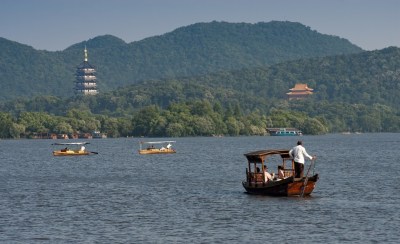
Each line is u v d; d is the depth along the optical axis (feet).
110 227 328.70
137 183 536.83
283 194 419.13
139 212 370.73
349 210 369.91
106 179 579.48
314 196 426.51
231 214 360.48
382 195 434.30
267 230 319.06
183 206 391.24
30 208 389.19
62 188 499.51
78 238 305.94
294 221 339.57
